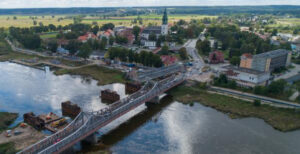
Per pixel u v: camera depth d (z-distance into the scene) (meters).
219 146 101.38
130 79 187.12
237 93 157.25
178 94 159.75
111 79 187.75
